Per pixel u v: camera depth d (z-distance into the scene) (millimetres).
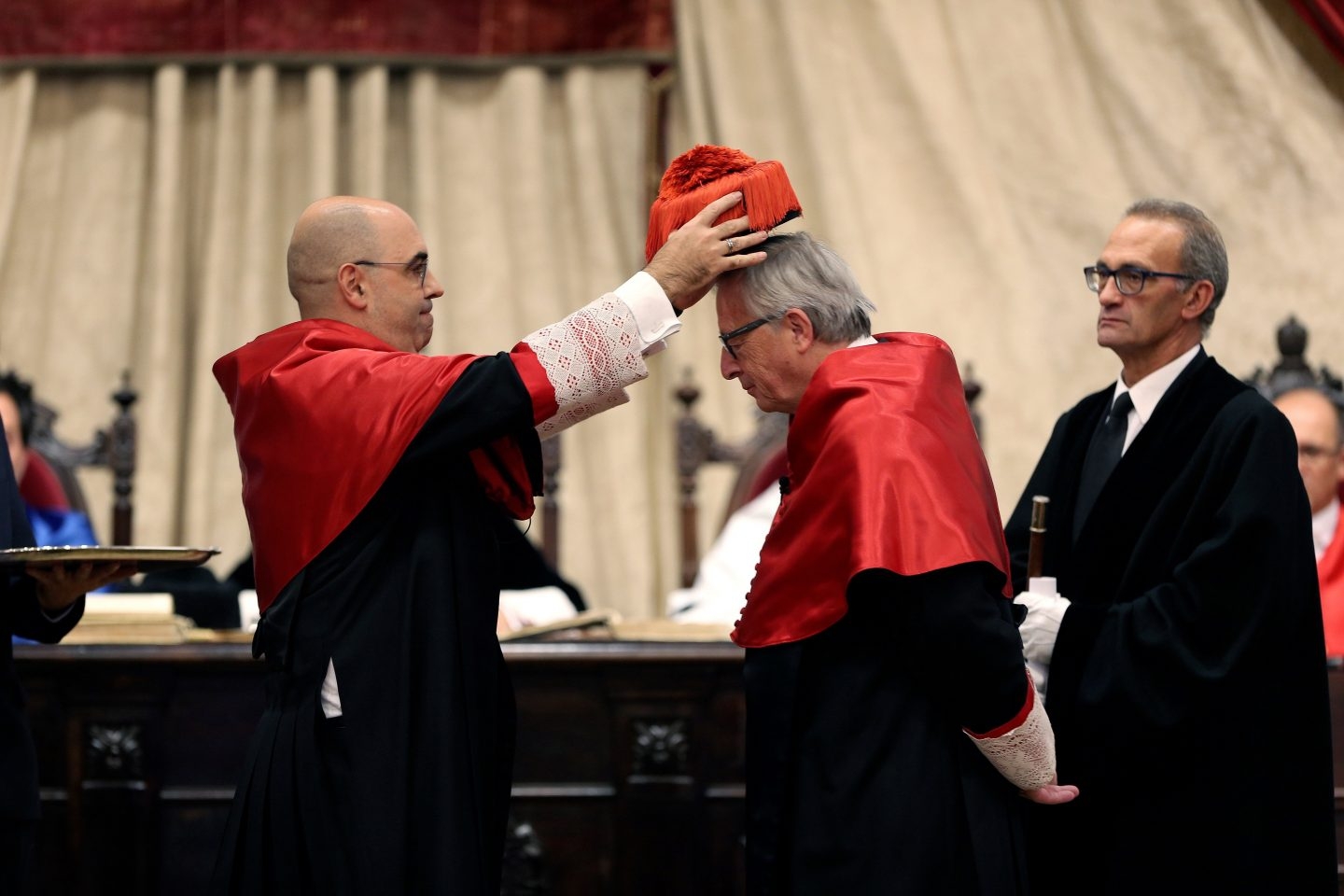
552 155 19609
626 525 18953
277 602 7746
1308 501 8547
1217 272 8898
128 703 11359
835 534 7266
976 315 18656
